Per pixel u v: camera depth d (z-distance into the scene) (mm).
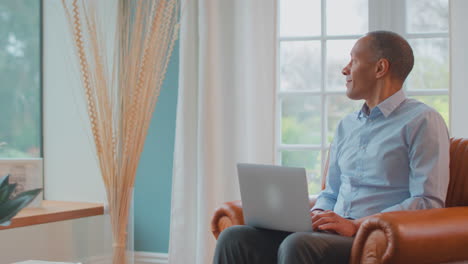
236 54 3146
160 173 3420
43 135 3592
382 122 2188
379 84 2215
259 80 3133
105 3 3264
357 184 2203
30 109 3572
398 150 2102
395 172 2105
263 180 2000
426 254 1666
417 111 2113
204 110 3150
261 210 2053
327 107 3238
